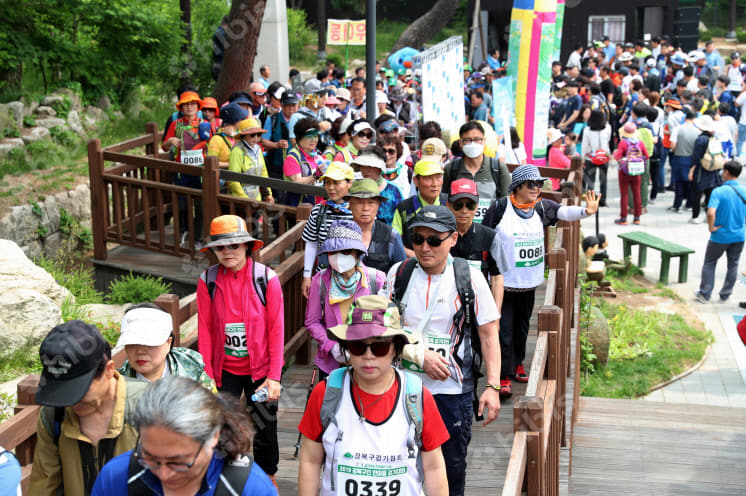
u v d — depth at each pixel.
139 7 15.52
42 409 2.99
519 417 3.72
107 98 16.08
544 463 3.89
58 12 14.33
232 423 2.39
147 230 10.20
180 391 2.21
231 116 9.51
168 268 10.12
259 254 5.81
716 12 48.41
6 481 2.57
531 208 5.72
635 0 30.25
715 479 6.77
